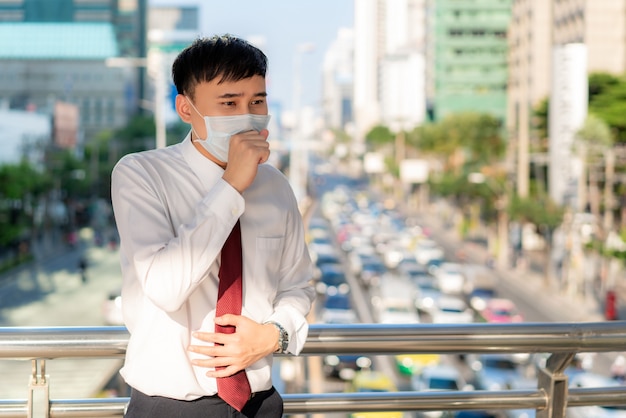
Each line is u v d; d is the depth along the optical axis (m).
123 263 1.48
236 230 1.49
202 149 1.50
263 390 1.54
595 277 38.31
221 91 1.44
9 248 47.44
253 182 1.54
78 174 62.47
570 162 41.84
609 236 36.09
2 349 1.66
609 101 44.59
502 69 94.88
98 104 105.12
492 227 55.59
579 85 42.78
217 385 1.45
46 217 53.72
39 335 1.68
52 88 105.38
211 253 1.37
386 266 42.56
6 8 108.44
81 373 16.22
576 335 1.89
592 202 45.12
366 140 134.00
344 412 1.84
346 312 27.31
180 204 1.47
